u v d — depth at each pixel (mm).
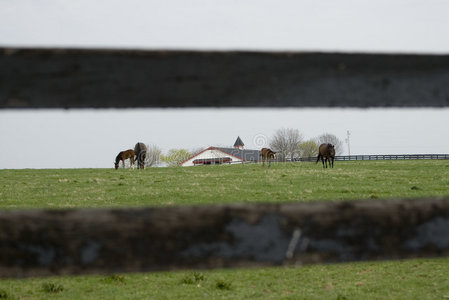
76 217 3570
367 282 20734
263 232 3762
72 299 18594
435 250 3910
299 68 3990
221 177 65000
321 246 3818
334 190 47750
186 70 3824
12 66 3568
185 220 3686
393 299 18016
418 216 3924
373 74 4094
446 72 4195
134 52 3740
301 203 3834
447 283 20125
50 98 3623
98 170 92188
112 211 3617
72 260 3545
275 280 21500
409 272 22328
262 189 49562
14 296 18891
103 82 3699
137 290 19969
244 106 3918
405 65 4137
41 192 49562
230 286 20422
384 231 3883
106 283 21141
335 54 4043
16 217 3500
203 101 3848
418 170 72188
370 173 67688
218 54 3871
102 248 3584
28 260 3494
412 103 4148
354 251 3842
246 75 3918
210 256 3689
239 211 3744
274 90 3943
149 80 3764
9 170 92625
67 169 96438
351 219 3865
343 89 4039
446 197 4008
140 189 50938
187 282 21266
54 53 3627
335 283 20750
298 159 173625
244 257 3727
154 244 3641
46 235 3523
